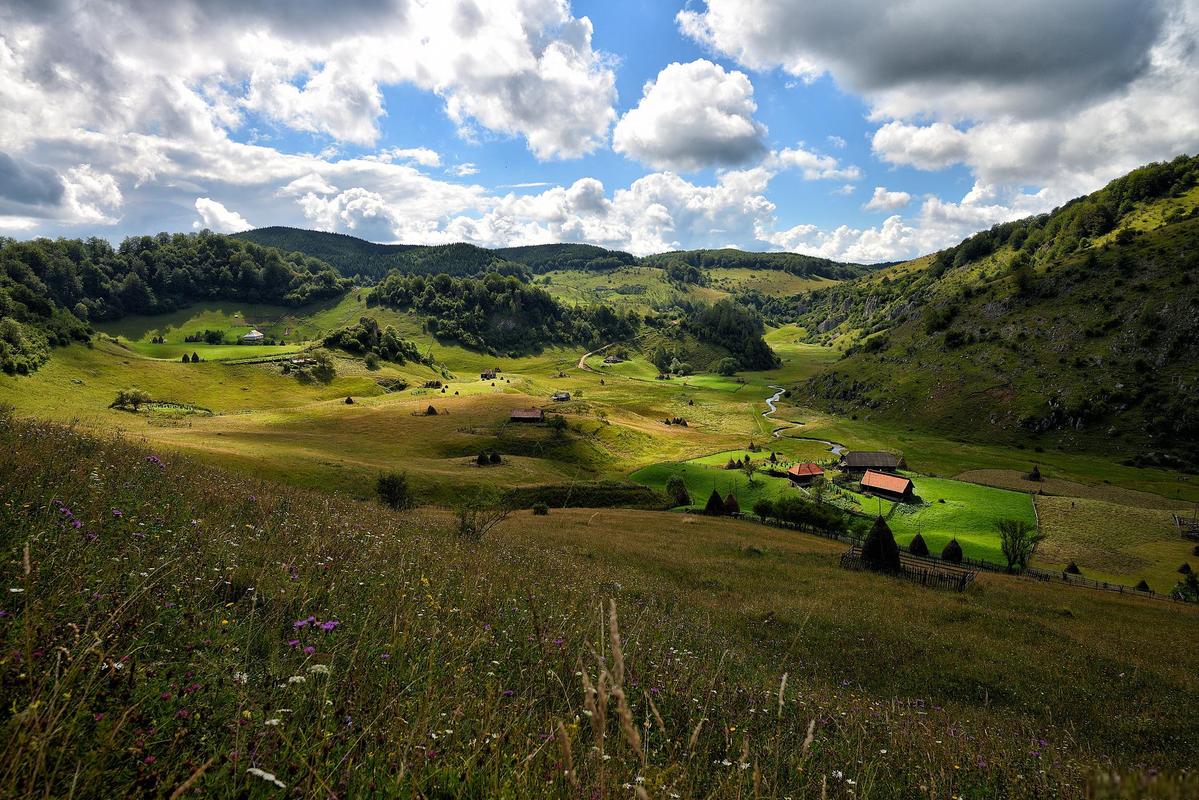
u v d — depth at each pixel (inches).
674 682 302.0
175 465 615.8
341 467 2736.2
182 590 219.5
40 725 95.4
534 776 142.6
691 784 163.0
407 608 268.4
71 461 397.7
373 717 149.5
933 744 342.3
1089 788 52.4
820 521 2915.8
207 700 140.8
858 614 1019.9
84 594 173.5
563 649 265.7
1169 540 3245.6
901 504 3757.4
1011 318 7844.5
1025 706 643.5
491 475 3371.1
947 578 1587.1
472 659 241.9
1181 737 565.0
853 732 333.1
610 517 2522.1
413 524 950.4
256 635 201.2
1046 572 2506.2
